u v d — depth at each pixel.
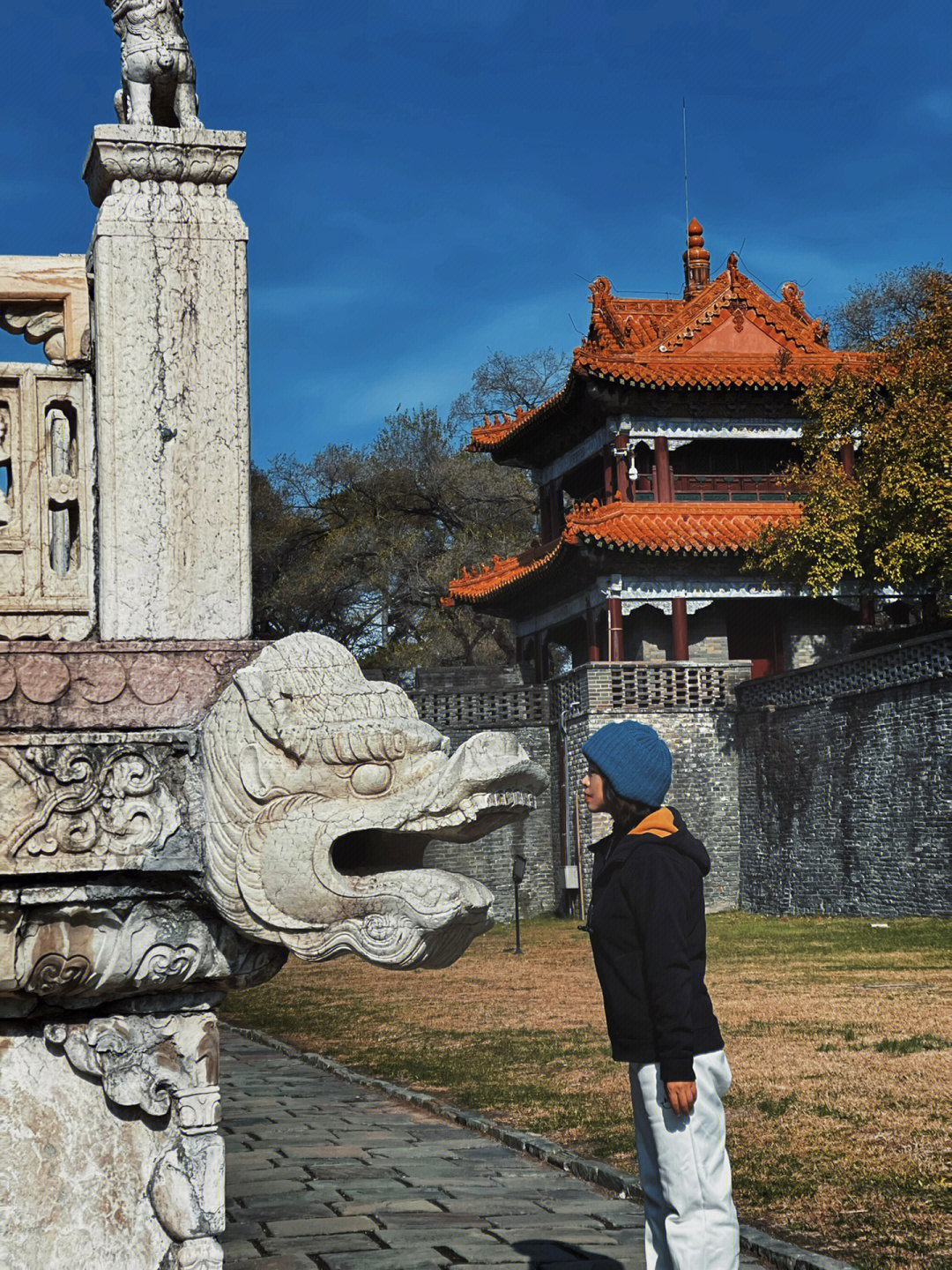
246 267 4.10
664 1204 4.18
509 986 19.98
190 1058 3.96
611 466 36.16
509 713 38.06
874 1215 6.68
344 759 3.84
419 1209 7.00
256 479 54.19
